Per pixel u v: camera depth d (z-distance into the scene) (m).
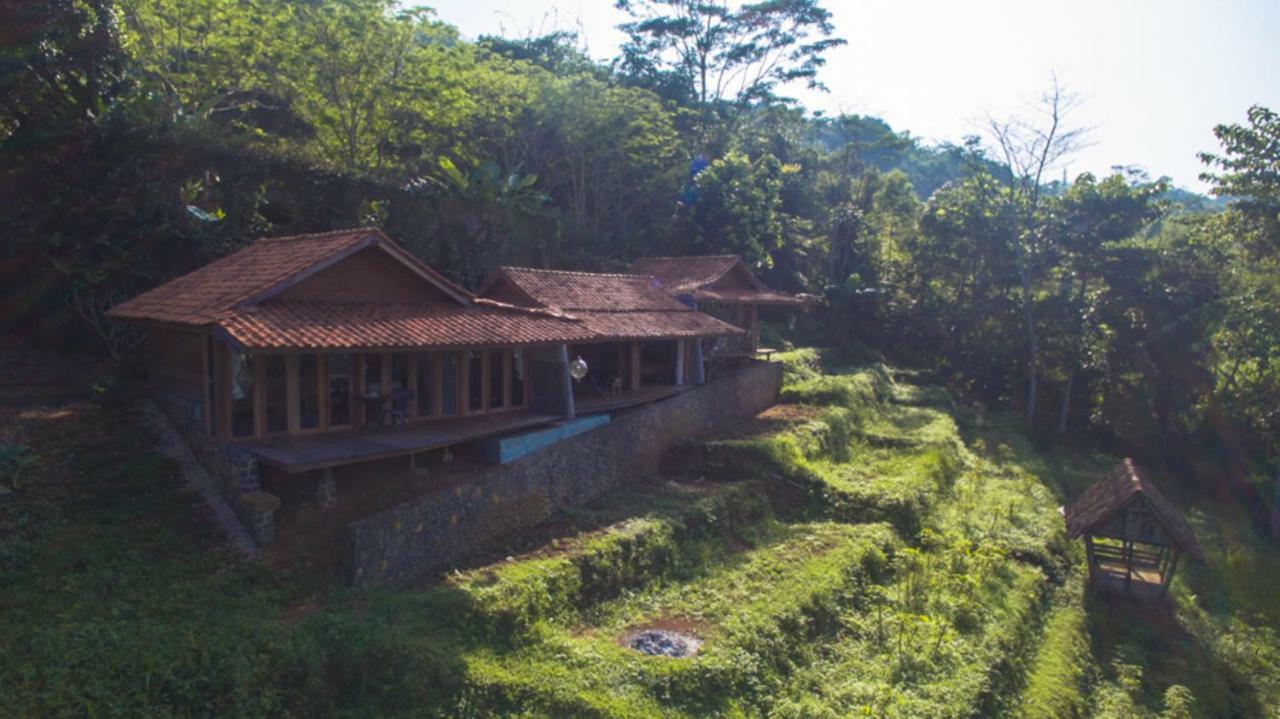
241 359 15.04
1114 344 36.75
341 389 17.03
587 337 20.45
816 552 18.41
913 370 44.84
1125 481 21.25
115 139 21.62
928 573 18.44
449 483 16.16
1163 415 36.12
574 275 25.56
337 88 30.58
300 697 10.80
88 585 11.91
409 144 34.81
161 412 17.75
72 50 21.27
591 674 12.07
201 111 25.86
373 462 16.17
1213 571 23.66
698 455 23.16
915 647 14.94
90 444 15.80
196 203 24.17
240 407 16.56
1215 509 31.55
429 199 30.64
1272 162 28.16
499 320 18.83
